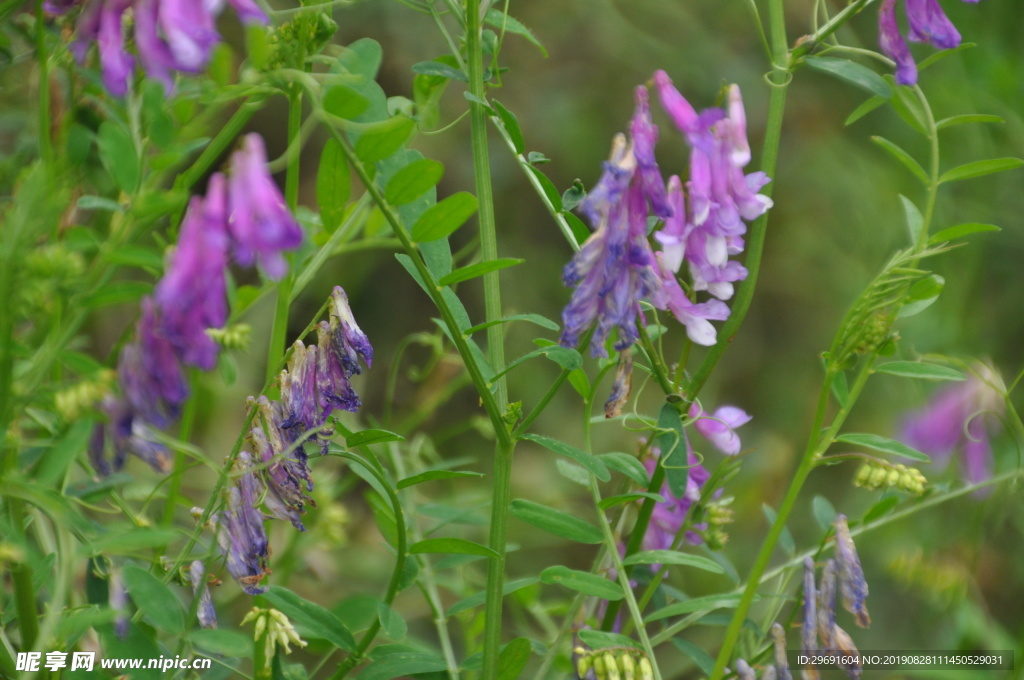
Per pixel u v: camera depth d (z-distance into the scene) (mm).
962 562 879
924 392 892
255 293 847
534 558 988
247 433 800
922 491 809
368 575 925
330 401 799
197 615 798
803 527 1046
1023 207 973
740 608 809
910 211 826
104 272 792
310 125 789
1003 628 895
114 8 788
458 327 797
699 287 805
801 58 816
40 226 780
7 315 780
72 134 797
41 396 784
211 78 798
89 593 797
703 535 834
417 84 836
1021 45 969
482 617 856
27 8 815
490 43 823
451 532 883
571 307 792
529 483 1033
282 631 800
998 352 963
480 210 811
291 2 955
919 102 822
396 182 791
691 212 799
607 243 791
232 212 773
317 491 869
